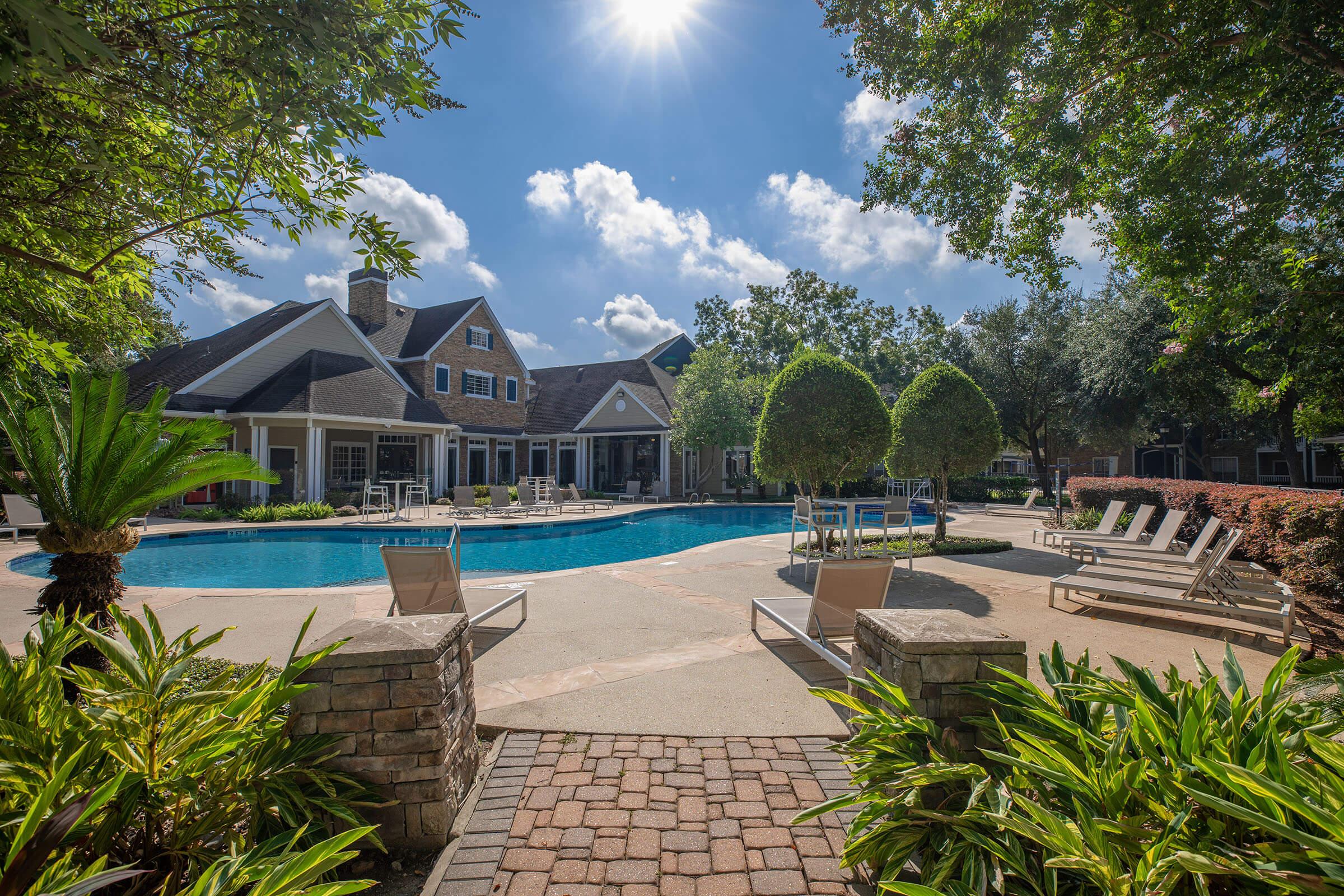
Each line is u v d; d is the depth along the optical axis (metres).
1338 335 7.05
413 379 26.59
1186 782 1.80
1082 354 22.30
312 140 2.63
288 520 16.97
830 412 10.09
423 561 5.32
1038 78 7.07
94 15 2.31
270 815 2.41
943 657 2.67
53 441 3.64
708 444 25.45
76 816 1.64
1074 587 6.77
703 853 2.59
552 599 7.15
